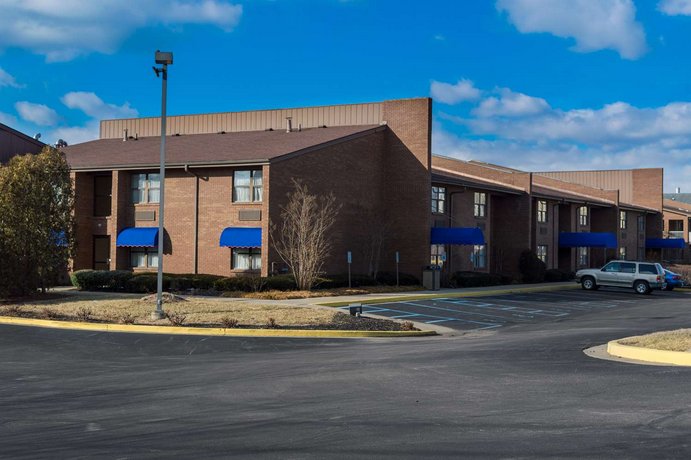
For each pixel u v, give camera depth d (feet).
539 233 171.22
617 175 251.19
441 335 66.18
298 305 80.89
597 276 139.44
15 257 87.56
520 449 22.89
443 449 23.03
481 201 153.99
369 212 125.80
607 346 51.47
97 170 117.19
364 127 134.31
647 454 21.99
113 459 22.44
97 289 105.60
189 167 110.42
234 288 97.76
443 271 136.56
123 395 33.83
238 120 155.74
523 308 94.73
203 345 55.01
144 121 166.20
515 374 38.75
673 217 263.70
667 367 41.01
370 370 40.73
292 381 37.19
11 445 24.38
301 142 117.08
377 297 97.60
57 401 32.48
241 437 25.04
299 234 102.78
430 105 127.54
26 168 88.07
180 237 113.19
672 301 113.09
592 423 26.35
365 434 25.22
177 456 22.68
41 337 59.36
